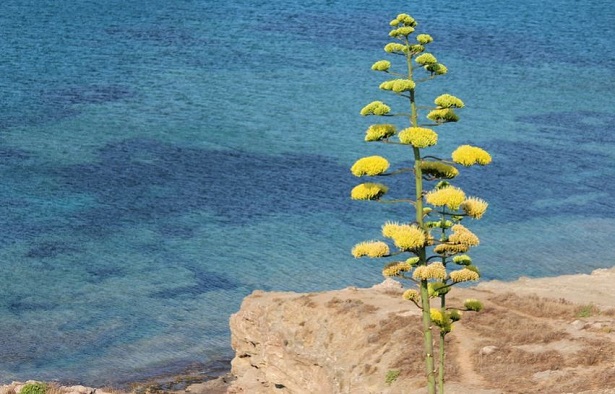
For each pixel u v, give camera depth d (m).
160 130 121.44
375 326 53.19
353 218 92.94
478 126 125.31
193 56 163.38
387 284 64.69
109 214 93.12
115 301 75.12
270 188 100.81
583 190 102.38
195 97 137.75
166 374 64.88
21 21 188.88
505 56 166.50
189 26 187.62
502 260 83.50
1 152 111.12
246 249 85.12
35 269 80.31
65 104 132.88
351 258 83.12
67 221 91.00
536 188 102.56
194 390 62.50
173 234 88.44
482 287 64.94
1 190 98.75
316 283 78.31
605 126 127.81
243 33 181.12
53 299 75.12
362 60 160.50
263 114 129.00
